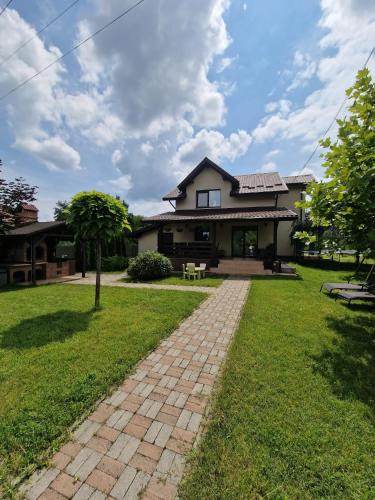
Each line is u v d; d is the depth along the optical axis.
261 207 14.26
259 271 11.73
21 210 10.73
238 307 5.89
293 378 2.76
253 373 2.86
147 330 4.23
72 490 1.55
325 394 2.47
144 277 10.48
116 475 1.65
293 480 1.58
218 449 1.82
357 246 3.91
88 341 3.78
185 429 2.05
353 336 3.97
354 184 3.33
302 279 9.87
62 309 5.68
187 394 2.54
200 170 15.75
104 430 2.04
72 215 5.40
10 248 11.00
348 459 1.73
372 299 5.60
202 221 12.44
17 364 3.08
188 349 3.61
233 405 2.31
